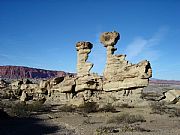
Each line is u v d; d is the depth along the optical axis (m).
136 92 37.59
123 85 38.00
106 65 40.22
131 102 36.94
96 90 40.84
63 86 43.94
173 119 26.62
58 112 34.50
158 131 19.64
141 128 20.81
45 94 47.34
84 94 41.28
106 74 40.00
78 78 42.75
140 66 37.34
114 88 38.69
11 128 22.33
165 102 41.56
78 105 38.28
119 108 35.22
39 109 36.62
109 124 23.77
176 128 21.20
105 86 39.75
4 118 28.30
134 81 37.28
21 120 27.50
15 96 54.91
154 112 31.11
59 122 26.08
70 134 19.39
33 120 27.64
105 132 19.12
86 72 41.97
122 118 26.00
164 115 29.34
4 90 59.56
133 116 26.75
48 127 22.98
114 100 38.22
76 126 23.05
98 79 40.81
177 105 39.22
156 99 43.78
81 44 42.41
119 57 39.31
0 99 50.62
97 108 34.84
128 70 38.16
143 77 36.75
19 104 38.66
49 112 34.62
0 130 21.12
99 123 24.64
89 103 36.59
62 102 43.47
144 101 36.69
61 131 20.81
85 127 22.31
